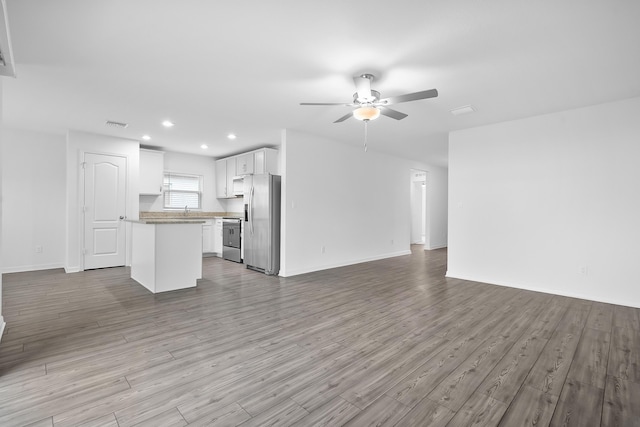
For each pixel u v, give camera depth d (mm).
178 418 1600
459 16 2068
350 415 1632
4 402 1717
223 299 3717
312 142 5383
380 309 3371
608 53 2512
